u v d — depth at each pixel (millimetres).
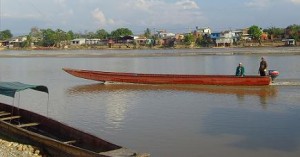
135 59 78312
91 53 109562
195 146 16438
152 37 184125
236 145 16562
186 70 52562
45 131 17672
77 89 34531
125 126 20000
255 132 18531
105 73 37969
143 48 157625
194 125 20031
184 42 160125
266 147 16250
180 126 19844
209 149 16031
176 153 15555
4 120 18922
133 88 34688
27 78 44531
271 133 18328
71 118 22125
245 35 154500
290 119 21016
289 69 49031
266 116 21891
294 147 16219
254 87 33562
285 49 107500
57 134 16781
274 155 15273
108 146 13602
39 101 28016
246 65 58062
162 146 16516
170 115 22562
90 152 12641
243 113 22812
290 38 143625
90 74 38156
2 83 20625
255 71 49125
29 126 18250
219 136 17969
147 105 25891
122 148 12945
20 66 62906
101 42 179125
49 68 58250
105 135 18344
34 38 198500
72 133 15656
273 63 59062
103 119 21719
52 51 136875
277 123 20203
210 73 48125
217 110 23859
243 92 31094
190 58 78375
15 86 19609
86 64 66188
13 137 16922
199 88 33844
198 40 158750
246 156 15141
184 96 29609
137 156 12141
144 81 37000
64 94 31484
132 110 24188
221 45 148875
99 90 33750
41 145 15047
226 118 21578
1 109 21672
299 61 62094
